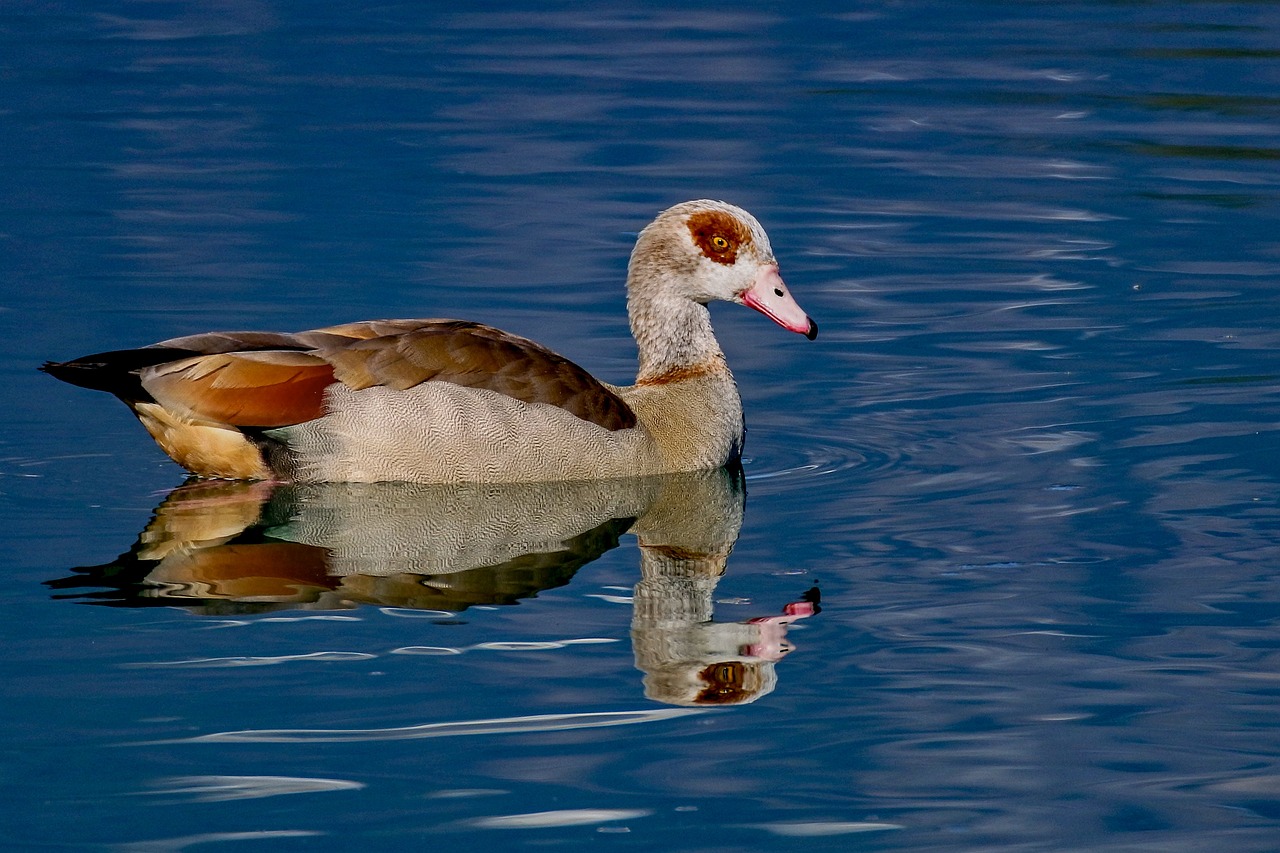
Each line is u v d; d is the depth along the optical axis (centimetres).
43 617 1083
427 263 1944
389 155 2361
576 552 1243
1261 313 1805
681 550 1248
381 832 841
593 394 1422
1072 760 923
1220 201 2191
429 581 1170
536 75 2792
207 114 2534
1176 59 2839
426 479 1380
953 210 2175
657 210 2152
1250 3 3259
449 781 888
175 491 1352
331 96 2650
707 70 2833
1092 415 1535
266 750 913
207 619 1085
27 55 2845
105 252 1953
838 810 870
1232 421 1504
